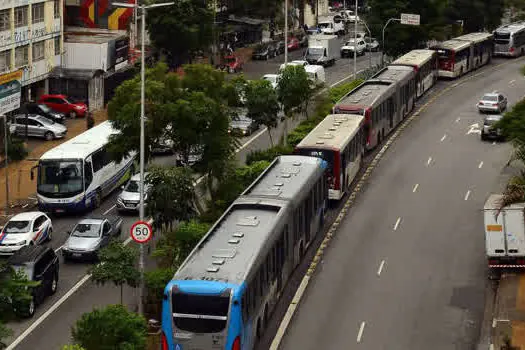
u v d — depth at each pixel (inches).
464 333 1715.1
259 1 4869.6
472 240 2210.9
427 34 4330.7
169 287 1477.6
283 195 1939.0
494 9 5191.9
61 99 3467.0
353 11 6245.1
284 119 2974.9
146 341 1552.7
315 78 3329.2
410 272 2016.5
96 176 2522.1
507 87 4028.1
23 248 1924.2
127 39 3796.8
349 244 2186.3
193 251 1601.9
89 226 2154.3
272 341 1672.0
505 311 1797.5
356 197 2541.8
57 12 3516.2
